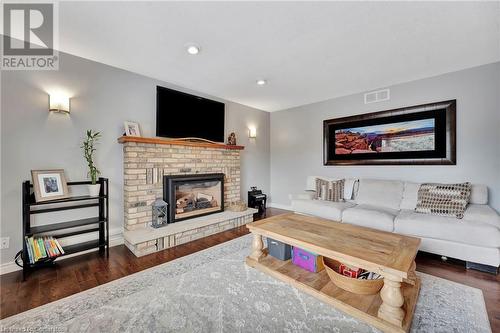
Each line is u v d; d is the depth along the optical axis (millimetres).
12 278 1999
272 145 5160
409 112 3252
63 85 2441
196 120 3617
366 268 1456
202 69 2881
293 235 1923
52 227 2242
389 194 3084
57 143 2406
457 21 1878
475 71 2775
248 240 2973
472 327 1418
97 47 2342
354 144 3820
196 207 3473
